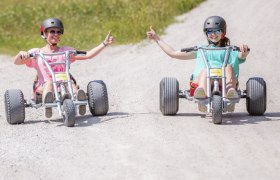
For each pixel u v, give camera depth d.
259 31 37.81
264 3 43.56
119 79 29.77
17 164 15.41
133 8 45.62
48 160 15.65
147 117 20.22
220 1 45.69
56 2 49.00
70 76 20.42
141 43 39.16
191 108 21.94
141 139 17.30
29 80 30.75
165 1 45.50
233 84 19.64
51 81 19.94
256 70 30.16
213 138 17.17
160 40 20.47
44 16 46.25
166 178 13.87
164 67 32.28
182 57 20.47
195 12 43.97
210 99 19.30
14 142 17.50
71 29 43.19
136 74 30.94
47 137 17.91
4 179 14.38
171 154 15.70
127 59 35.59
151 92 25.72
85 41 40.56
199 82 19.72
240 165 14.63
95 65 34.50
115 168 14.76
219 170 14.30
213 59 20.19
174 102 20.20
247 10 42.47
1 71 33.41
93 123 19.55
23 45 40.47
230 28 39.03
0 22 45.31
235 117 20.12
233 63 20.25
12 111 19.72
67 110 18.91
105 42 20.78
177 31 40.56
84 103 19.58
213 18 20.22
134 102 23.58
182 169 14.45
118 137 17.62
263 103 20.03
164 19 42.91
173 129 18.36
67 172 14.64
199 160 15.12
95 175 14.32
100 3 47.38
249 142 16.70
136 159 15.38
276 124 18.91
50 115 20.05
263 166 14.51
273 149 15.98
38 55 20.42
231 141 16.83
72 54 20.91
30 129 19.06
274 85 26.59
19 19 46.06
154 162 15.09
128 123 19.36
